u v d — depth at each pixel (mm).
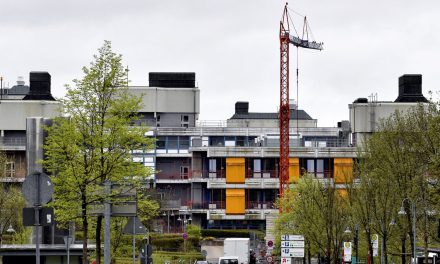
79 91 50781
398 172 71500
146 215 59750
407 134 72125
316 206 84688
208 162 163375
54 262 76438
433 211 75125
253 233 150875
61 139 49688
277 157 162375
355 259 82438
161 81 184750
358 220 74938
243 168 161625
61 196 49469
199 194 163250
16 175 145375
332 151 159875
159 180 168250
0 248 75312
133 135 51062
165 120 179625
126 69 56938
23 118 164875
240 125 196125
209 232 156625
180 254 124812
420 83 182500
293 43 183000
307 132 185875
